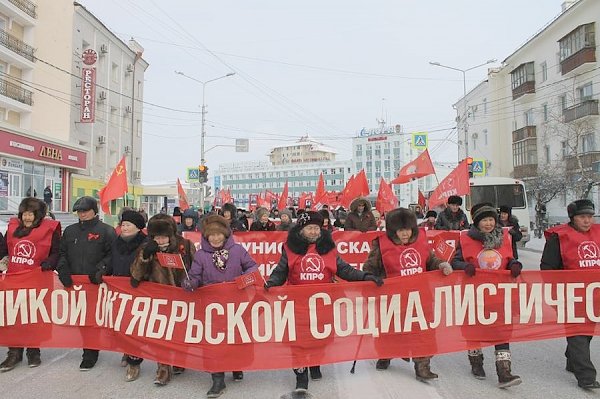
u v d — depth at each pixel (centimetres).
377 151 10406
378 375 501
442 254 508
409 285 479
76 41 3056
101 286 518
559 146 3184
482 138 4397
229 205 1011
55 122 2911
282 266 477
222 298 470
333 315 471
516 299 481
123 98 3772
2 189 2272
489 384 472
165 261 465
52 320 525
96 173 3334
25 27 2828
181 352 472
